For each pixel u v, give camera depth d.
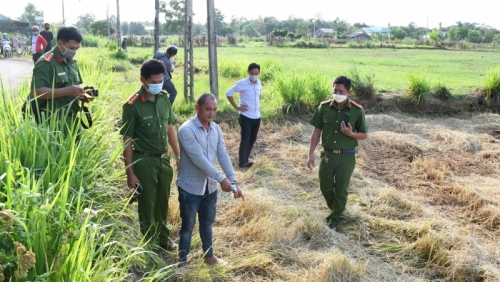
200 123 4.55
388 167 8.64
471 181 7.79
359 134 5.84
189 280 4.52
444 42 53.22
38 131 4.37
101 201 4.83
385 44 51.94
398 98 13.23
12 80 14.84
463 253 5.20
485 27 101.81
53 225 3.45
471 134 10.74
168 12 52.34
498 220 6.22
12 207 3.44
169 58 10.12
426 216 6.37
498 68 14.03
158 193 4.95
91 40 37.47
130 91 12.41
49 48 16.30
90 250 3.42
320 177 6.09
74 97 5.36
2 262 3.06
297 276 4.73
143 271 4.54
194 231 5.56
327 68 21.23
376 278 4.85
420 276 4.99
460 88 14.48
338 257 4.84
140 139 4.77
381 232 5.91
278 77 12.66
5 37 28.56
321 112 6.02
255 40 60.12
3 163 3.95
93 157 5.02
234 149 9.35
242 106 8.16
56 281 3.17
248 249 5.23
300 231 5.68
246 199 6.33
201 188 4.63
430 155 9.33
